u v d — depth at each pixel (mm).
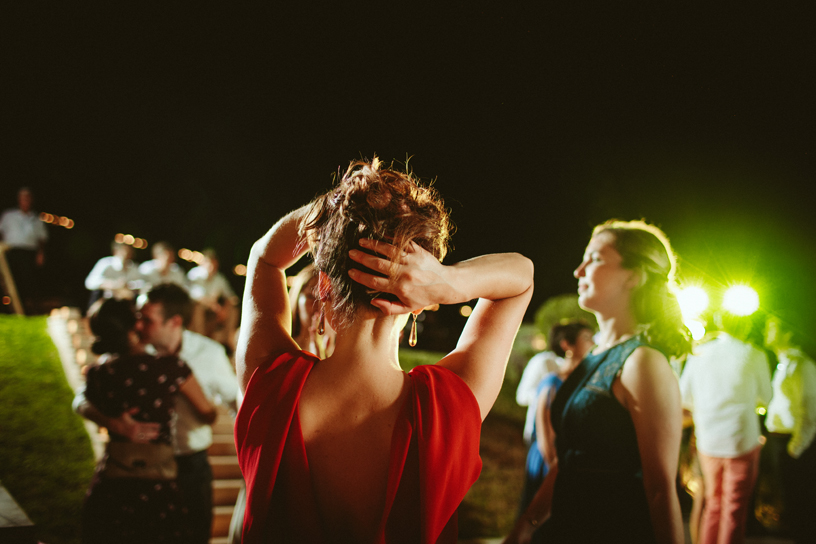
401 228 918
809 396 4785
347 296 948
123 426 2920
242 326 1071
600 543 1714
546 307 9336
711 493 4246
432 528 853
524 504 3867
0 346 7277
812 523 4969
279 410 911
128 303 3205
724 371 4195
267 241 1108
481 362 996
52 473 4969
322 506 879
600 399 1780
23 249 10703
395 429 897
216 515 4992
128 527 2861
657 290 1886
